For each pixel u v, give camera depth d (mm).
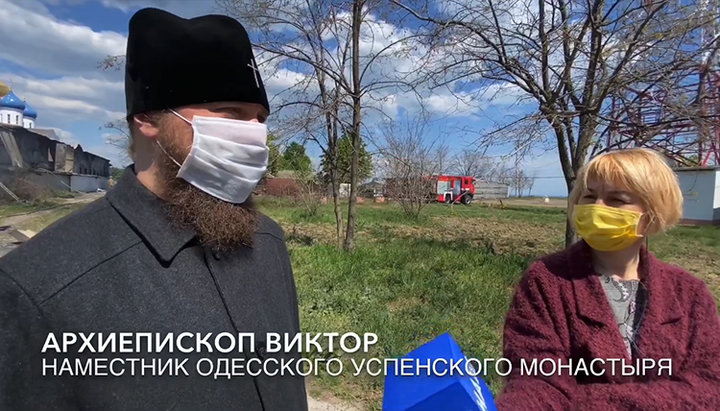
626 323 1614
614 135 5711
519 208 38031
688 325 1606
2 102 39750
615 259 1688
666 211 1606
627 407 1454
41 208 21172
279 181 25641
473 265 8109
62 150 38125
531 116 5727
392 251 9219
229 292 1241
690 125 5277
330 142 10414
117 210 1148
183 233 1186
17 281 962
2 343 933
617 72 5262
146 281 1097
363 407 3340
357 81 9055
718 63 5148
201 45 1211
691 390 1480
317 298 5836
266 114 1436
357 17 8805
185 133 1210
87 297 1013
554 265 1728
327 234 13320
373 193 31375
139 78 1207
